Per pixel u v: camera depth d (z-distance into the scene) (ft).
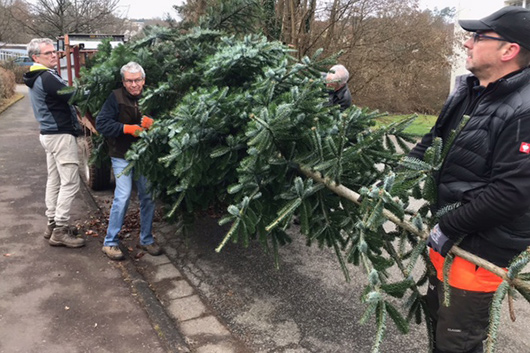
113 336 9.86
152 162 11.42
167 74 14.43
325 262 14.19
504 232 6.48
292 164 9.07
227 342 9.99
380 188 6.60
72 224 16.40
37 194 19.80
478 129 6.45
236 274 13.26
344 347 9.92
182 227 13.17
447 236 6.68
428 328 7.77
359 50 30.58
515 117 6.05
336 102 15.03
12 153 28.19
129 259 13.78
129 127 12.51
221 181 11.29
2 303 10.94
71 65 23.43
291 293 12.23
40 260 13.32
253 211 8.96
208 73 11.79
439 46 32.35
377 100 32.89
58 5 77.71
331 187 8.41
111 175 23.09
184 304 11.53
